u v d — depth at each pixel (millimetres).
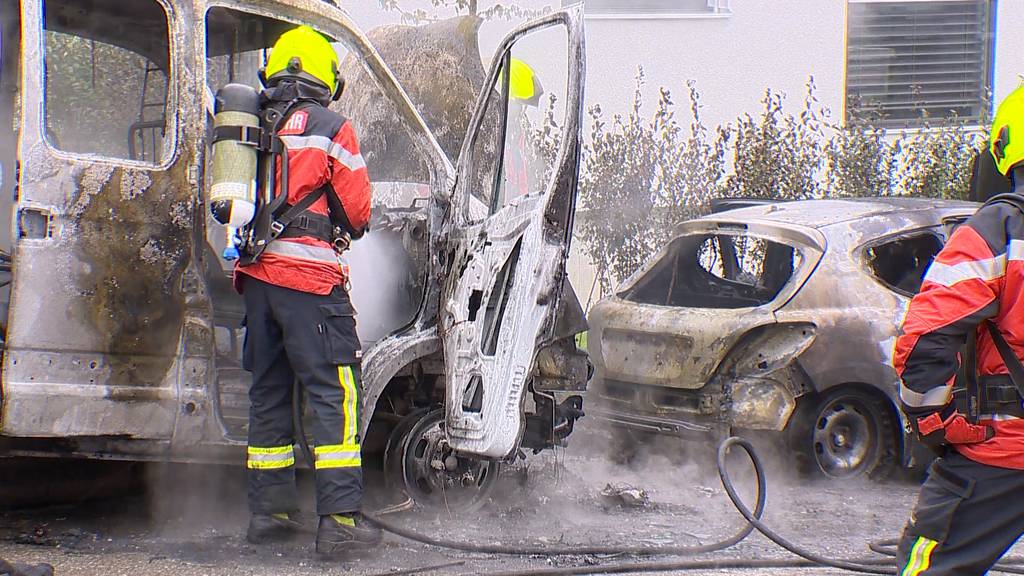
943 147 10109
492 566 4418
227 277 5570
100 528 4785
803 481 6031
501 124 5246
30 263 4164
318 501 4449
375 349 4902
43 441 4402
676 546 4766
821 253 6137
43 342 4180
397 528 4598
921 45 12555
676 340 6117
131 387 4344
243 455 4684
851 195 9617
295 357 4449
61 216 4230
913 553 3111
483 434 4602
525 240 4656
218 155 4348
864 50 12461
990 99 11883
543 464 6328
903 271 6543
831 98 11586
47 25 4535
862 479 6129
